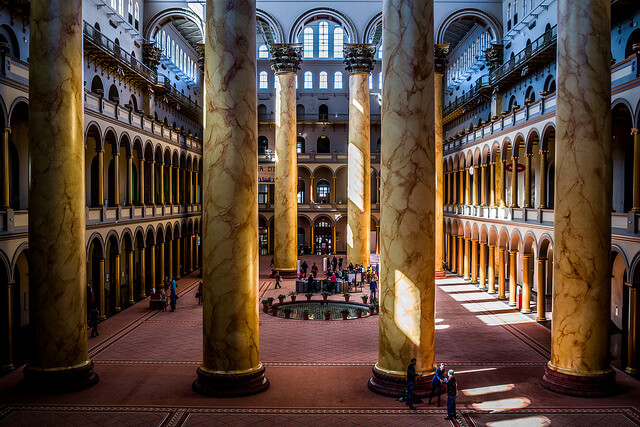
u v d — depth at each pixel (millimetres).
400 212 15008
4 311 17703
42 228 15523
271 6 37438
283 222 37406
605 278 15438
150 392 15352
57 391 15289
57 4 15602
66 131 15734
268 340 21453
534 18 33156
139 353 19531
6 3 22141
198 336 22047
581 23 15461
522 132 27891
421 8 15039
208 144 15055
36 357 15547
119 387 15812
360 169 36531
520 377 16953
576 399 14945
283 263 37562
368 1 37281
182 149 40406
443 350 20141
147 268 36938
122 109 28406
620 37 25062
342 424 13141
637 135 18281
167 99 43781
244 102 15008
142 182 31547
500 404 14555
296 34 37500
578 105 15484
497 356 19359
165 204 35750
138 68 35281
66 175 15719
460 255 39562
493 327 23922
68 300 15695
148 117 32500
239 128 14922
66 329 15633
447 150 44031
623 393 15508
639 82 17984
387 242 15250
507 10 37844
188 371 17375
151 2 40031
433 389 14414
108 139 27797
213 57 14961
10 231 18281
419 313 14992
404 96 15000
